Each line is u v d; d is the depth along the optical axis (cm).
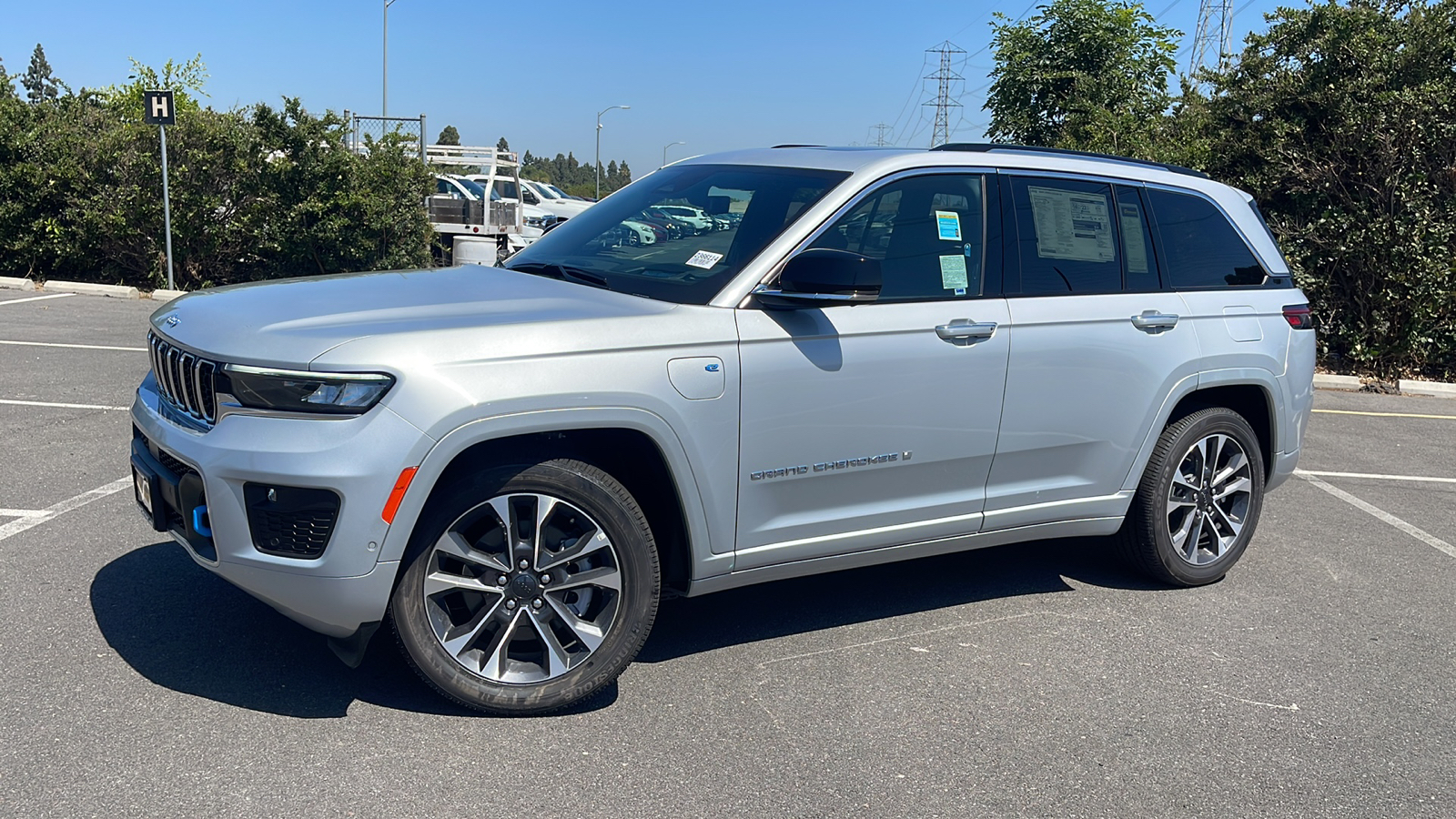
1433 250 1151
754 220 403
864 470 402
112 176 1584
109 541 488
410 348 322
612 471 380
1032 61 1844
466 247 1495
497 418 326
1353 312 1216
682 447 359
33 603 416
